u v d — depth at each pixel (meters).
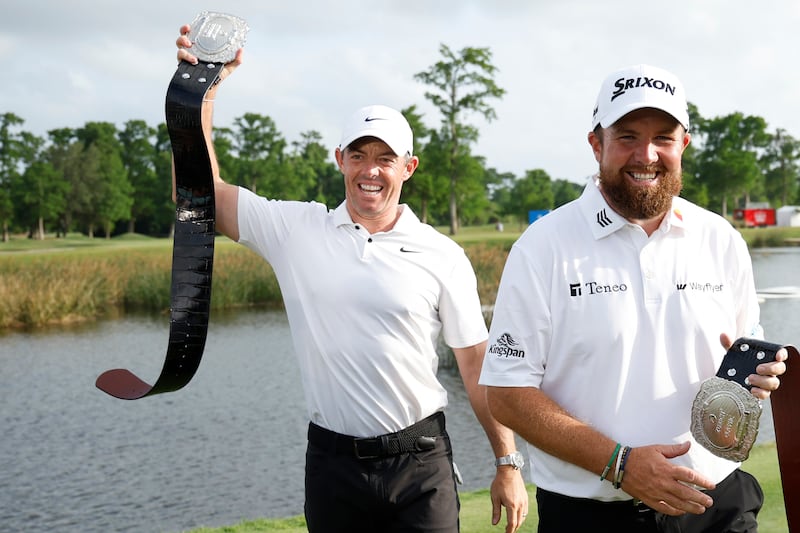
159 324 20.11
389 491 2.76
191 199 2.86
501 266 21.70
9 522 6.62
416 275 2.84
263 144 78.19
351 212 2.91
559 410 2.08
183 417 10.34
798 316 17.64
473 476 7.67
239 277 23.95
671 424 2.10
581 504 2.16
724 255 2.19
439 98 56.91
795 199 84.50
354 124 2.88
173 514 6.76
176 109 2.81
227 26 2.92
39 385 12.66
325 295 2.81
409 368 2.80
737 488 2.20
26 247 52.31
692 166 69.69
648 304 2.10
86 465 8.29
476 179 59.28
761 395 1.94
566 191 98.75
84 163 77.69
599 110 2.10
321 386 2.83
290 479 7.73
